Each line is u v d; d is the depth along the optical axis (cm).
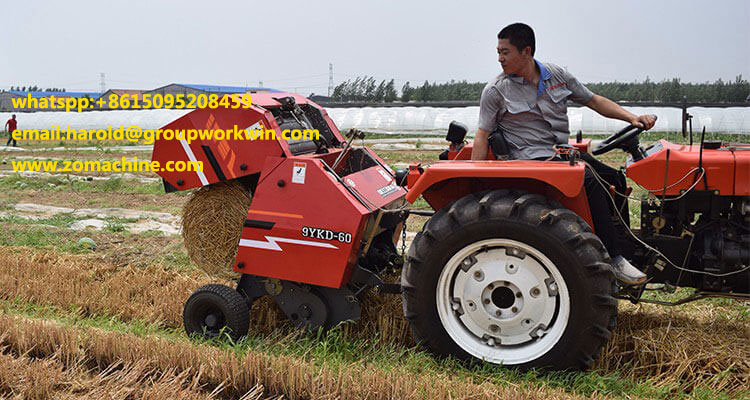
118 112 3859
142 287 529
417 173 421
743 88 5116
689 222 379
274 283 408
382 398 322
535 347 347
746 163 355
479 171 341
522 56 374
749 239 360
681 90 5400
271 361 353
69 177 1423
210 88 6656
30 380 344
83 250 690
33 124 3775
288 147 398
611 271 331
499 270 350
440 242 351
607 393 332
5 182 1338
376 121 3447
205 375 355
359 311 394
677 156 366
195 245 428
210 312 419
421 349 371
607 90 5700
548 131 387
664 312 438
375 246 450
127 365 362
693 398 332
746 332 393
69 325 420
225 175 404
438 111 3456
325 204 378
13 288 521
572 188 329
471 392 321
